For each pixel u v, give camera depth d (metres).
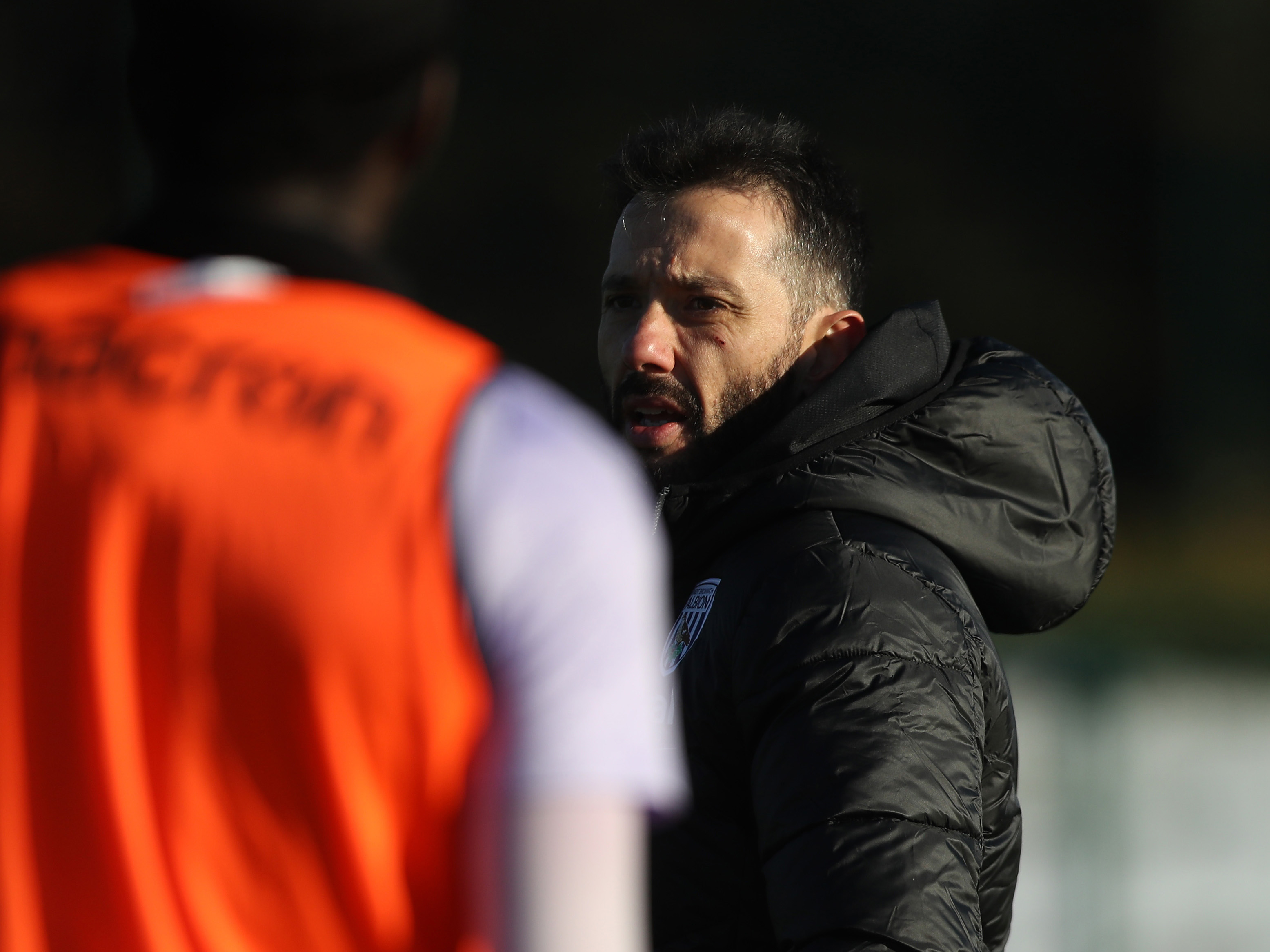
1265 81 76.69
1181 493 72.44
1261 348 76.31
